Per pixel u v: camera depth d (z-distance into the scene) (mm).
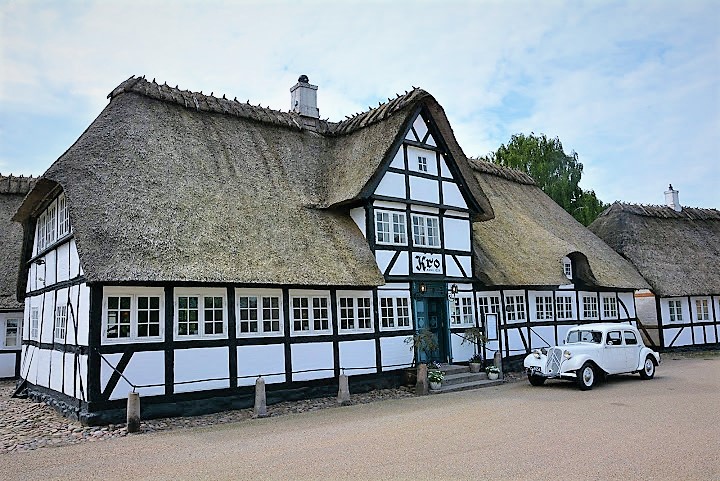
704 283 26250
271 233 13406
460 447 8281
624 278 23828
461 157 17703
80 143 12391
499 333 18812
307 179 16000
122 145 12805
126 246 10836
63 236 13133
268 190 14664
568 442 8492
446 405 12266
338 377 13922
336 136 17953
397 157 16266
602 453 7816
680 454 7703
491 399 13023
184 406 11398
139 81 14602
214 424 10695
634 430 9266
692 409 11070
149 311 11305
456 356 17109
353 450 8211
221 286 12227
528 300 20594
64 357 12469
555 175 40031
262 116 16734
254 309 12773
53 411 12516
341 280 13297
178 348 11484
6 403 14219
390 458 7711
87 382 10578
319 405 12672
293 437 9258
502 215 21906
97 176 11797
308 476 6930
